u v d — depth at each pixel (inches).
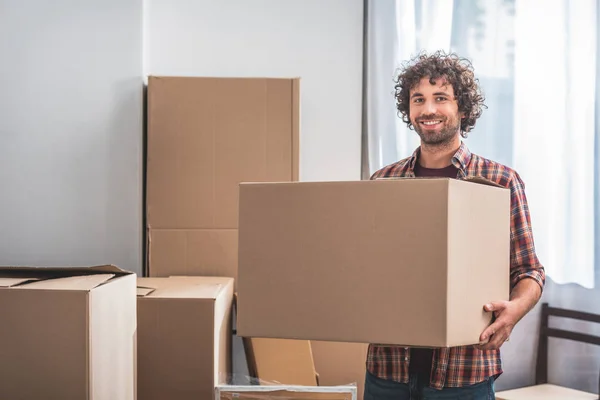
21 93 91.5
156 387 71.8
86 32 92.3
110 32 92.5
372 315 50.3
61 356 50.5
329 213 51.4
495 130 101.1
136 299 66.8
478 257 53.5
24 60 91.5
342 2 102.0
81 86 92.2
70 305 50.4
